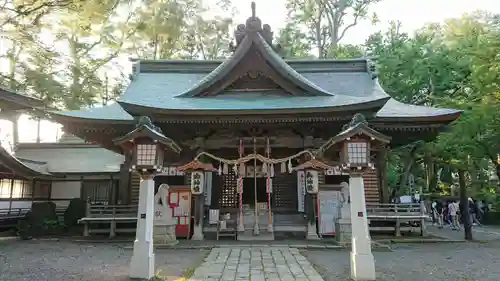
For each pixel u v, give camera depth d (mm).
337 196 13953
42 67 18500
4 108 8391
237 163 13656
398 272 8016
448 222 21516
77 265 8797
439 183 30891
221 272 7867
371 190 15539
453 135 15039
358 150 7480
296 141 14805
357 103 12781
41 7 13922
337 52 30000
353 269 7262
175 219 13641
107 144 15789
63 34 21422
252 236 13359
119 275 7566
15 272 7930
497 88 14062
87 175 20406
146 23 25391
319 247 11531
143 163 7441
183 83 17406
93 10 18328
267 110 13055
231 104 14094
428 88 21984
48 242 13516
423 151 20781
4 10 13445
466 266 8766
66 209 18594
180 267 8500
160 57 29547
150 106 12922
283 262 9039
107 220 14539
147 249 7273
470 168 15031
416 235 14852
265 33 17828
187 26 29781
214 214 14070
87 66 24688
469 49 15578
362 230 7344
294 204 16125
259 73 15703
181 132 14789
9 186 17766
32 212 16375
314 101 14367
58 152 22641
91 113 14586
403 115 13648
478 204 23125
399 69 22312
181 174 14688
